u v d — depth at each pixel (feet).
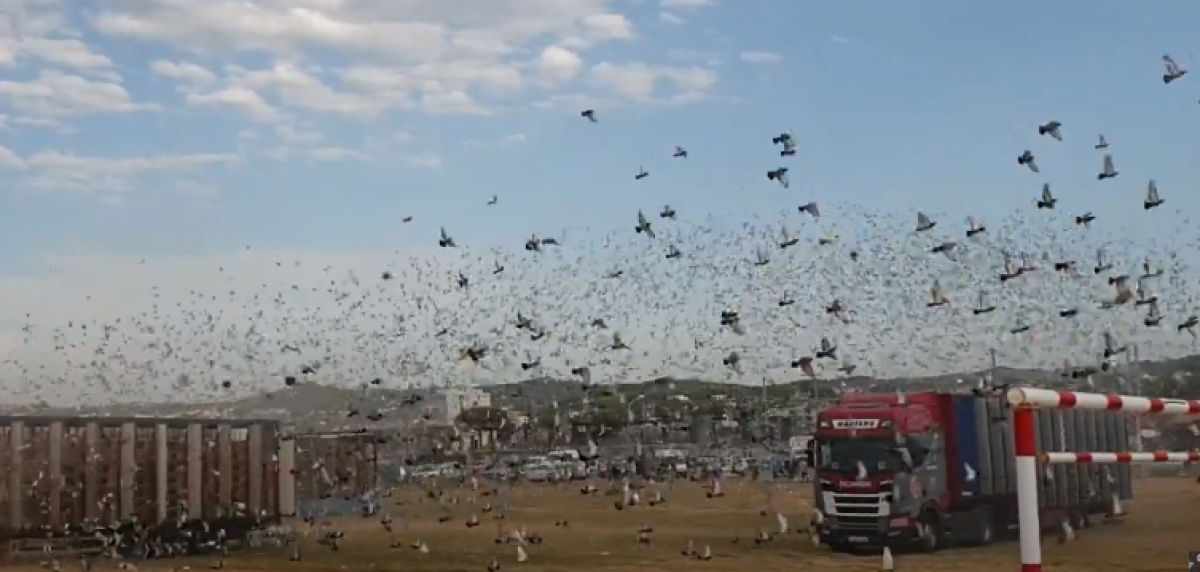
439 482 213.25
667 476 205.26
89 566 97.04
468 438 197.57
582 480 214.07
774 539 117.50
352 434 163.84
